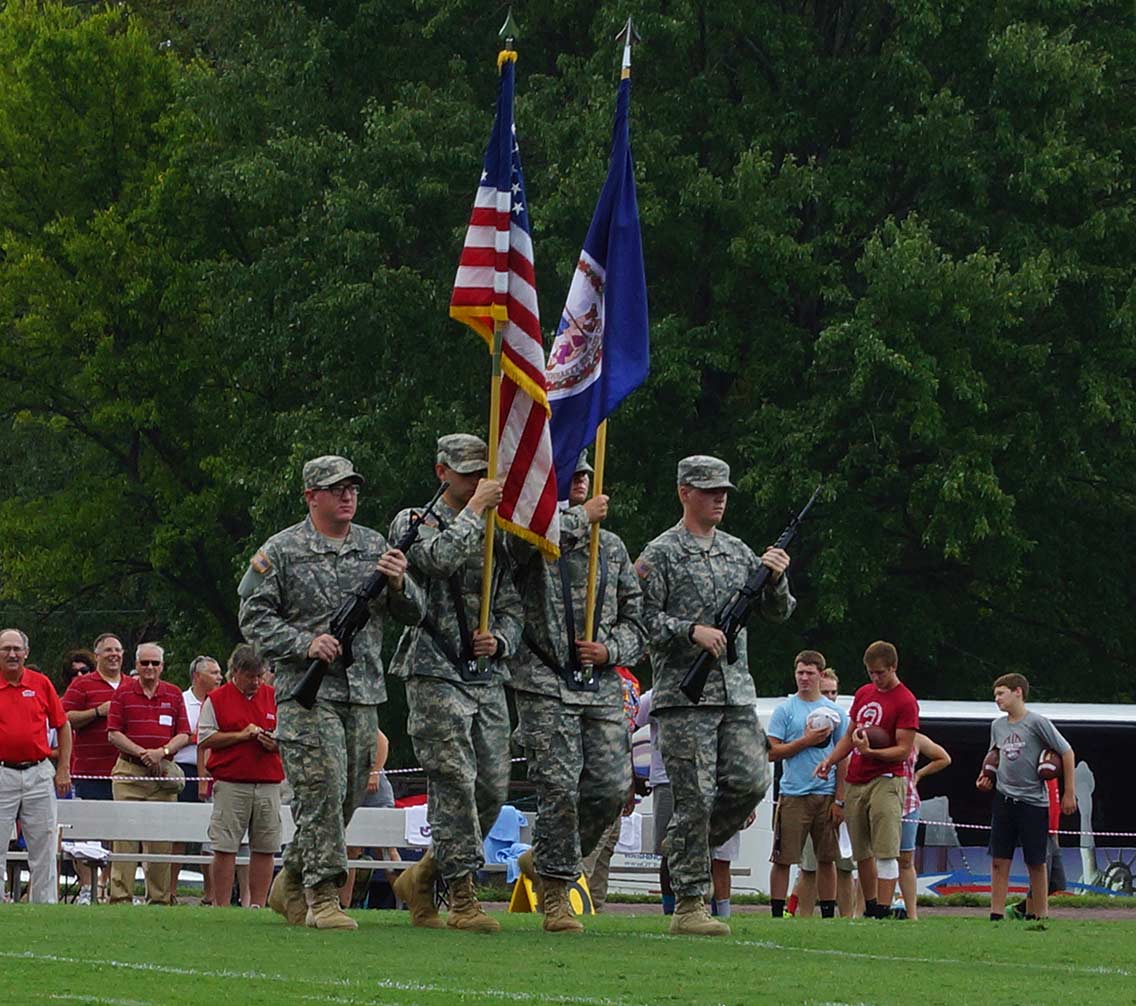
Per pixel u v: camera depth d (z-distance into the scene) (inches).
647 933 1334.9
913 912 1967.3
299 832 1286.9
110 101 4594.0
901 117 3570.4
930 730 2817.4
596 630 1318.9
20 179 4594.0
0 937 1171.3
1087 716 2864.2
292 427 3705.7
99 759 2124.8
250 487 3740.2
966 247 3629.4
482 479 1285.7
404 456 3565.5
